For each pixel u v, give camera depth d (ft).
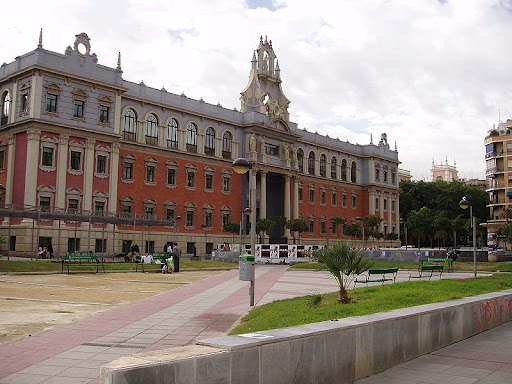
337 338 25.12
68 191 155.53
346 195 281.74
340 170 279.08
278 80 239.71
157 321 44.14
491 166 292.20
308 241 249.55
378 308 41.86
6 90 159.84
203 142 204.44
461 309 37.47
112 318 45.44
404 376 27.53
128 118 179.11
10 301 55.93
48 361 29.68
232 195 215.51
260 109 227.20
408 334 31.04
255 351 20.42
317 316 40.27
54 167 153.38
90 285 76.89
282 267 137.69
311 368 23.22
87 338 36.45
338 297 54.39
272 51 241.76
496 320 43.24
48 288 70.90
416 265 134.82
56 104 155.02
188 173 198.90
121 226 171.83
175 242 165.68
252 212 55.62
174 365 17.48
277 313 43.86
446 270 124.98
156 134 188.55
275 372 21.24
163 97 191.21
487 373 28.14
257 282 85.92
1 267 95.71
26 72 152.15
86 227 159.74
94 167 163.02
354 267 49.16
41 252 137.80
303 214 249.55
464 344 35.78
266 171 220.84
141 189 180.96
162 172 188.85
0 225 152.46
